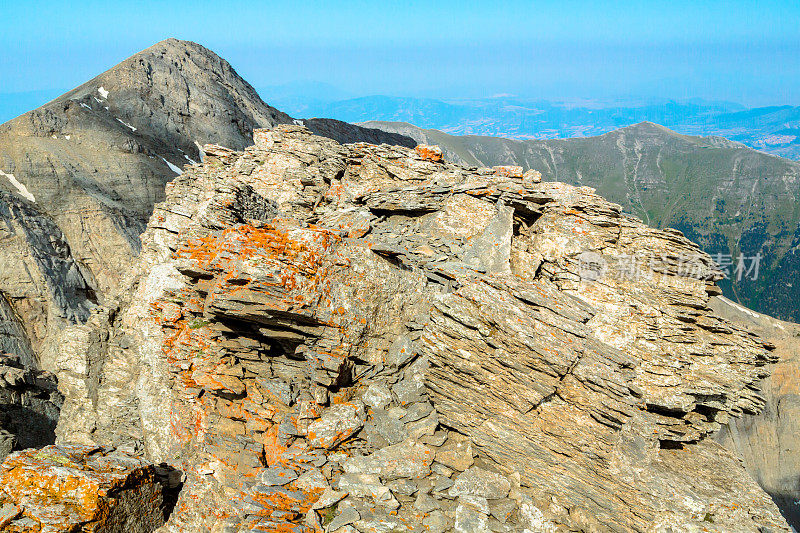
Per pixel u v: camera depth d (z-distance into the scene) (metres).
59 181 138.88
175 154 179.50
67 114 157.50
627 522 15.45
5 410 45.62
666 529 15.10
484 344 16.98
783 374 77.38
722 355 20.02
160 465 18.77
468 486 15.49
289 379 17.84
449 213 23.66
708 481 16.95
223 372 17.70
